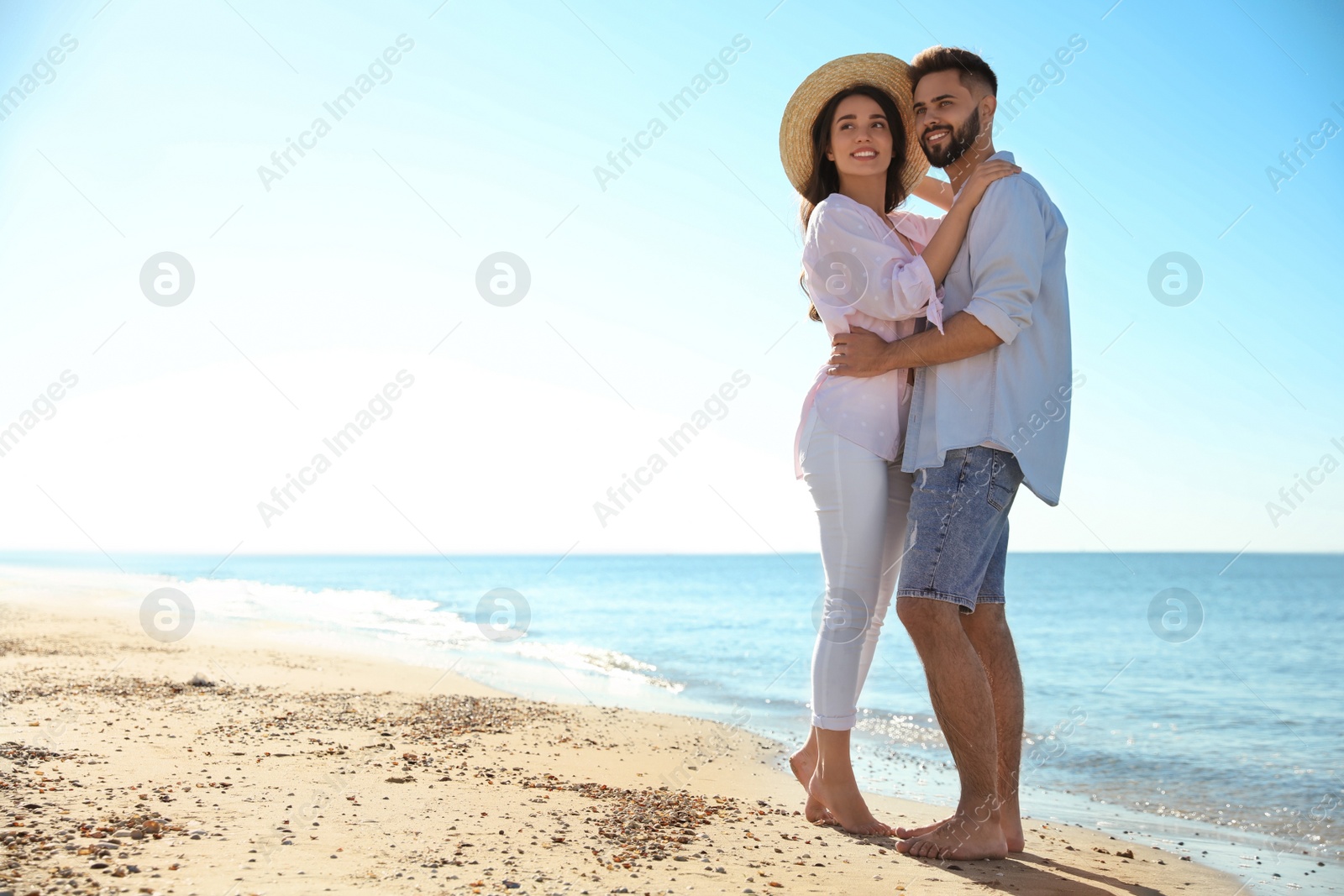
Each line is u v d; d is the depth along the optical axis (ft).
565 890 6.87
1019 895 7.56
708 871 7.80
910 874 8.07
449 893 6.59
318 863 7.09
